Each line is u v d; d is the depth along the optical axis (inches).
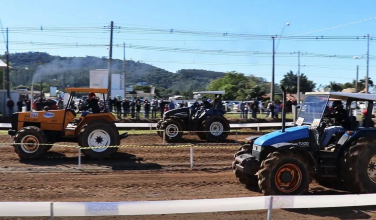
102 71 1947.6
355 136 319.3
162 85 6146.7
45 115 493.7
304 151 306.3
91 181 376.5
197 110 698.8
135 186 361.7
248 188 357.1
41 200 313.9
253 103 1090.7
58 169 428.1
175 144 634.2
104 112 502.9
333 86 2265.0
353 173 307.7
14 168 429.7
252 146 348.8
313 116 337.4
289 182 302.5
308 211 291.3
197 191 346.9
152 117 1073.5
